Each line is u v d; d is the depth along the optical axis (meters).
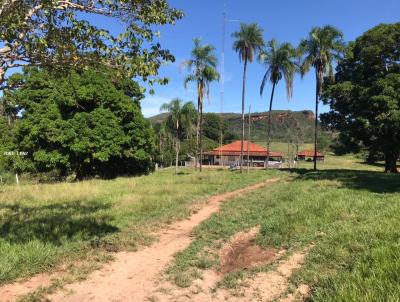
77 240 9.69
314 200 15.56
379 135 33.72
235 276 7.72
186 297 6.86
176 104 45.66
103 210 14.00
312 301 6.15
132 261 8.63
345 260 7.76
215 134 109.25
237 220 12.98
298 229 10.66
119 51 7.58
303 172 37.44
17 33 6.91
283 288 7.05
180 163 78.62
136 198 17.08
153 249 9.68
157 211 14.52
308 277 7.18
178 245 10.12
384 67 32.62
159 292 7.03
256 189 22.98
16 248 8.45
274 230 10.88
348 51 37.91
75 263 8.16
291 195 18.06
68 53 7.52
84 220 11.90
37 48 7.12
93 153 33.53
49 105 32.62
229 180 28.92
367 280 6.08
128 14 7.46
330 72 39.38
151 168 43.31
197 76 39.44
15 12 6.69
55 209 14.13
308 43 39.81
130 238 10.30
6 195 18.00
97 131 33.50
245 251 9.62
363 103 31.67
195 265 8.48
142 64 7.38
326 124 40.84
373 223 10.47
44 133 32.41
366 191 18.73
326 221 11.41
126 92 37.62
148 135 38.38
